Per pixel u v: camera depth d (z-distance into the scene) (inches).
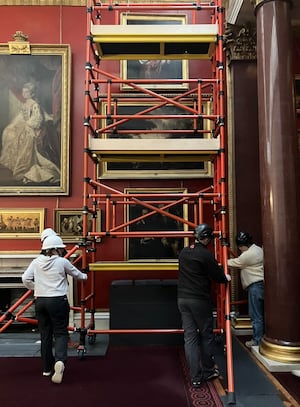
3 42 263.1
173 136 259.4
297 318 172.4
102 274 249.6
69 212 252.4
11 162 254.5
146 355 191.0
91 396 142.8
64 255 184.7
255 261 208.1
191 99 261.7
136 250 252.4
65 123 256.8
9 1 265.4
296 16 232.2
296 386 152.2
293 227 176.2
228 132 255.0
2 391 147.9
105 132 217.8
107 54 208.1
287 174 178.1
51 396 142.8
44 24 265.7
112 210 254.1
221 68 187.3
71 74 262.7
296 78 259.8
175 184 257.4
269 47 184.9
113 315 207.8
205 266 155.6
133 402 137.7
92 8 193.2
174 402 137.6
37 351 201.3
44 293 158.9
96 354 192.2
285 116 180.5
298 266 175.5
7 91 258.2
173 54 209.6
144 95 261.3
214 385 153.6
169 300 208.4
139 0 269.7
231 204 250.2
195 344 154.6
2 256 235.5
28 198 254.1
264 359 174.7
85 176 188.4
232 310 243.4
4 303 246.1
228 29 251.6
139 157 210.8
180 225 253.6
